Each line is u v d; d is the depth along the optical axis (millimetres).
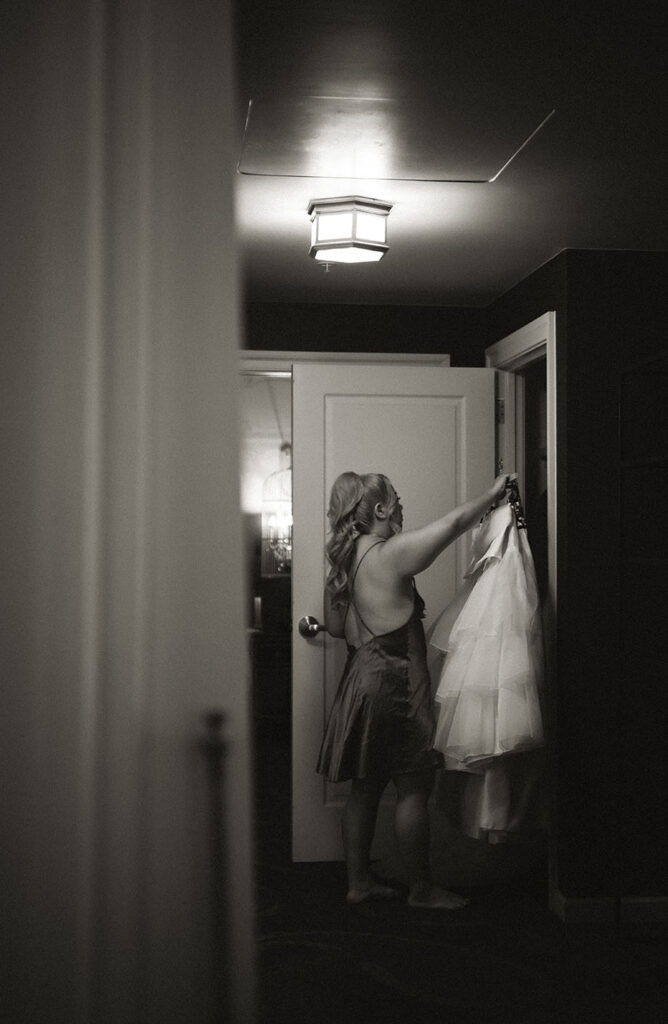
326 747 3865
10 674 737
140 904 729
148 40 798
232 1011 728
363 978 3139
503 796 3615
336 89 2490
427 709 3770
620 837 3654
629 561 3631
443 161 3018
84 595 748
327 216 3391
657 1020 2838
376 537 3875
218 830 745
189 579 760
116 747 739
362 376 4480
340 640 4406
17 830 726
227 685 756
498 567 3689
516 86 2471
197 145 796
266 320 4910
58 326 762
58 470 753
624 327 3896
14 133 773
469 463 4531
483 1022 2820
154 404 767
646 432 3875
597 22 2135
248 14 2072
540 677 3668
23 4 785
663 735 3814
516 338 4359
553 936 3557
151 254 779
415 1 2027
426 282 4527
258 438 9633
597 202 3389
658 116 2658
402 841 3830
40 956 716
